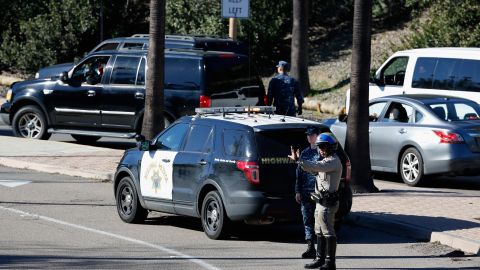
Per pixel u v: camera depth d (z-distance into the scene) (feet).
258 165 153.17
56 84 280.72
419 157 218.38
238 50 297.94
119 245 156.35
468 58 256.11
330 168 132.67
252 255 147.95
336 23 449.89
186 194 166.30
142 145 174.70
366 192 202.49
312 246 144.66
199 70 255.91
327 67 401.49
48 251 149.79
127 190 181.27
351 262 142.82
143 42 302.86
